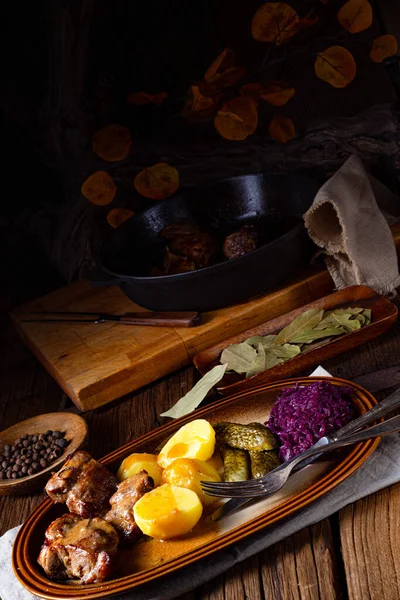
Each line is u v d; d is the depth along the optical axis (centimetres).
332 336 124
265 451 104
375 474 101
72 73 155
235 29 154
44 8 155
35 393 137
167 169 156
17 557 99
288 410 105
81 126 160
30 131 169
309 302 137
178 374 131
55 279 171
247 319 134
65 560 96
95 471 104
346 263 135
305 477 100
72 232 167
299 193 143
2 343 152
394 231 142
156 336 132
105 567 94
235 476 102
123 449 110
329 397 105
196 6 153
